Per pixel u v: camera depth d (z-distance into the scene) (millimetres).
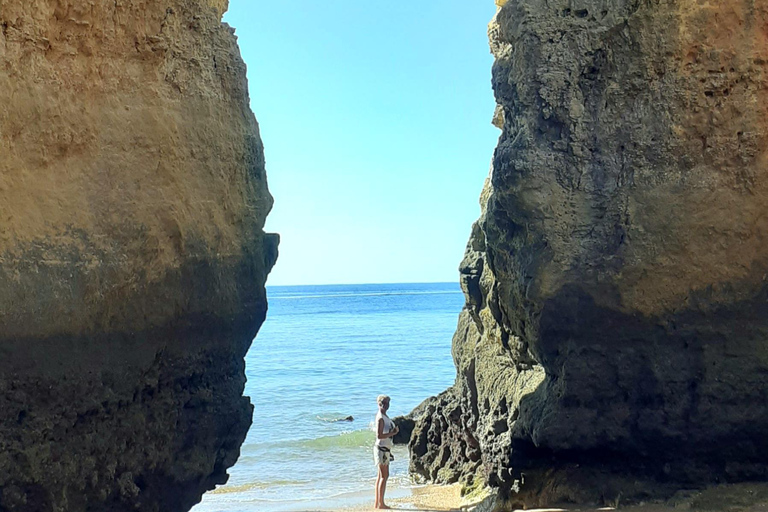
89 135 6457
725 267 7188
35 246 5949
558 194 7621
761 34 7152
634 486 7539
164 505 7242
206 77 7645
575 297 7508
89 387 6348
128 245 6656
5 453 5762
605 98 7582
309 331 52125
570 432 7582
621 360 7461
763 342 7156
